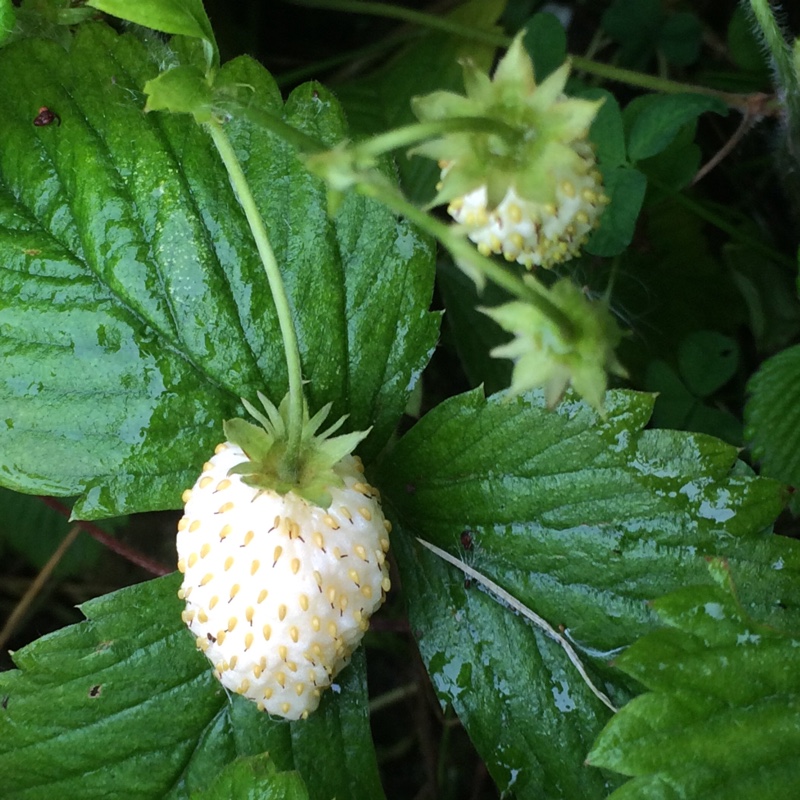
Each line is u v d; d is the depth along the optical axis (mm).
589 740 67
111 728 67
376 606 59
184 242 68
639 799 55
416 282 69
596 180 57
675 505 66
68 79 68
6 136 68
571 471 67
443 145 51
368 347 70
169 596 68
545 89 51
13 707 66
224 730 68
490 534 69
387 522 61
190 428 68
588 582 67
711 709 56
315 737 69
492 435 68
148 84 52
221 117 60
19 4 73
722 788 55
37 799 66
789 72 75
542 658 68
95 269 68
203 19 53
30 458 67
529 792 67
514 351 46
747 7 83
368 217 69
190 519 58
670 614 57
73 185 68
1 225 67
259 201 68
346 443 57
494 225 56
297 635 56
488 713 69
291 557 56
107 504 67
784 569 65
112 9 53
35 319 67
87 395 67
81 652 67
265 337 69
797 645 57
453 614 70
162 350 68
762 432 76
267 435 57
